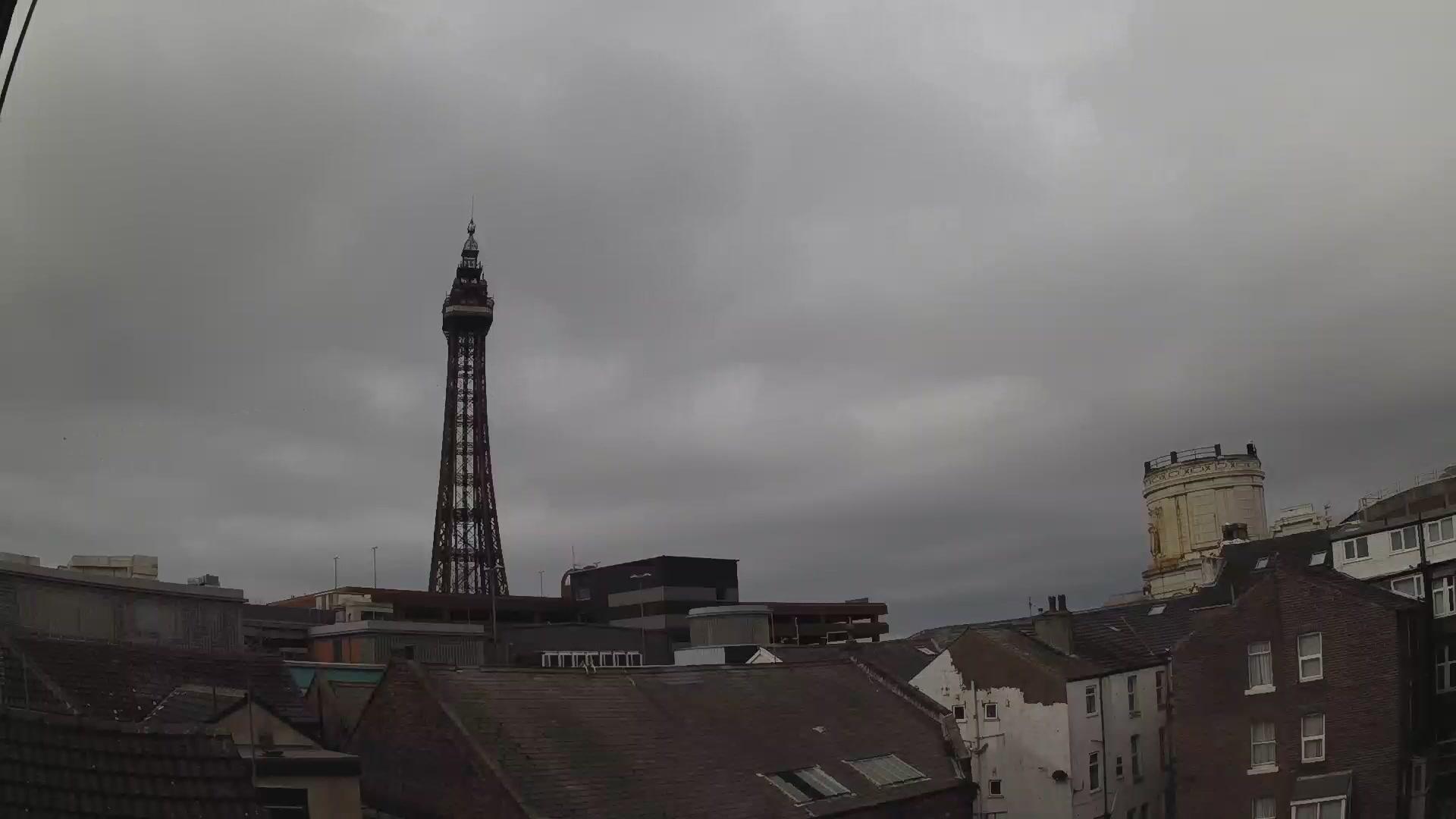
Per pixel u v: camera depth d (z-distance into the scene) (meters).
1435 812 62.94
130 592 50.78
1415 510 86.62
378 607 107.69
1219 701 64.88
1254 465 135.75
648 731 48.19
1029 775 72.00
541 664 101.25
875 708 60.34
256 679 46.00
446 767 41.38
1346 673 61.12
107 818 22.31
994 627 80.75
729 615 96.81
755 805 45.41
